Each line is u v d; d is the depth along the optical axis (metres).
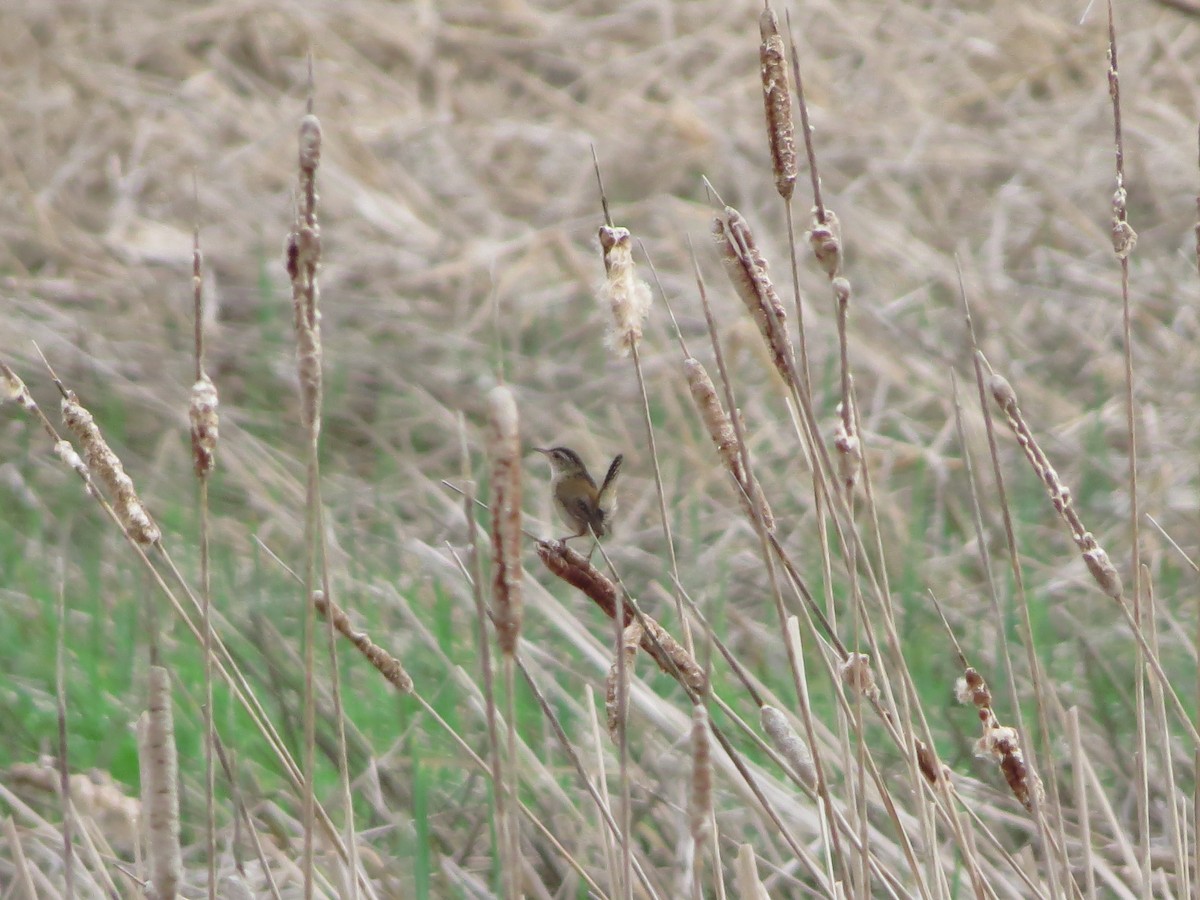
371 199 16.83
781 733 5.46
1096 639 10.20
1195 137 17.66
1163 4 12.33
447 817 7.87
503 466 3.68
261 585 10.27
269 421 13.40
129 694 8.91
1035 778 5.32
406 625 9.88
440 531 11.55
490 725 4.14
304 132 4.11
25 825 7.56
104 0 20.55
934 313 14.92
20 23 19.91
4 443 12.74
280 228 16.41
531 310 15.16
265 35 20.16
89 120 18.08
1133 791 8.12
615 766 7.95
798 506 12.27
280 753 5.26
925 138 18.02
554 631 10.05
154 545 4.90
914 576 10.51
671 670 5.26
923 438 13.25
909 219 16.61
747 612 10.80
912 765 5.24
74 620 10.03
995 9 20.81
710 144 17.95
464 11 21.42
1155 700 5.45
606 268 4.66
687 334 14.71
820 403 13.56
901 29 20.59
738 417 4.82
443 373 14.23
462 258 15.95
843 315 4.82
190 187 16.81
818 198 4.79
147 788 4.38
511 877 4.11
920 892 5.20
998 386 5.30
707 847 6.85
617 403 14.04
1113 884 6.51
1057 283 15.68
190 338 14.34
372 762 7.95
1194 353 14.09
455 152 18.25
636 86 19.77
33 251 15.62
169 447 12.64
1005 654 5.43
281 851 7.27
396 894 7.09
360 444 13.47
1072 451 12.48
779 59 4.79
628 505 12.42
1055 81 19.42
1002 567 11.15
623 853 4.53
